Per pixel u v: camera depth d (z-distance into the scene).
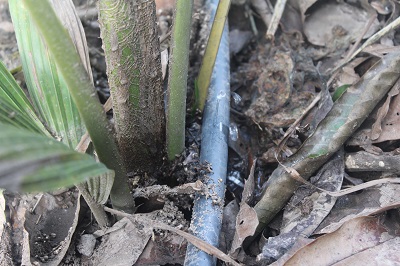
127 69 0.32
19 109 0.29
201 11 0.53
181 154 0.40
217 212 0.38
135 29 0.31
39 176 0.17
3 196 0.40
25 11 0.35
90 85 0.26
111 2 0.29
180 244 0.37
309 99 0.46
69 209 0.41
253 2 0.55
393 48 0.46
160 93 0.36
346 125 0.39
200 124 0.46
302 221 0.37
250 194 0.40
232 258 0.36
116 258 0.37
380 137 0.40
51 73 0.35
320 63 0.50
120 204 0.36
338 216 0.37
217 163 0.41
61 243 0.39
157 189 0.38
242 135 0.47
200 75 0.43
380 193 0.37
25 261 0.37
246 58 0.54
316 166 0.39
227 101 0.46
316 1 0.52
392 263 0.33
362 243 0.34
